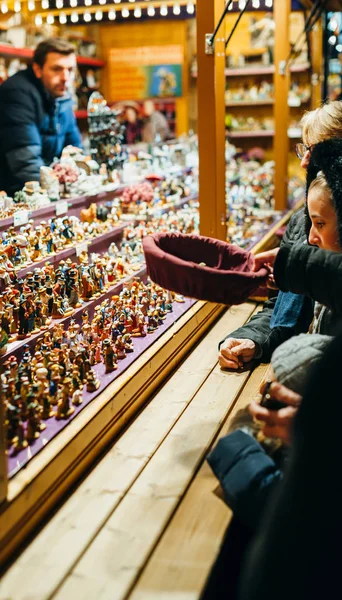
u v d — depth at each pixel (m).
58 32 5.99
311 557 1.04
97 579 1.25
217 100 2.77
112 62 7.16
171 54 7.04
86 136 6.50
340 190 1.61
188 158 4.94
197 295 1.55
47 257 2.46
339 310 1.47
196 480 1.61
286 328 2.30
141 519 1.45
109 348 1.95
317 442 1.03
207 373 2.24
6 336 1.92
